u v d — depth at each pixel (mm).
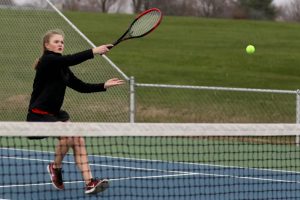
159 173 12188
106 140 16016
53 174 10156
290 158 13891
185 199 9875
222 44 41656
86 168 9711
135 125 8297
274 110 23906
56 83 9766
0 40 18859
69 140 9758
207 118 22422
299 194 10617
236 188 10977
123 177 11695
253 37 44531
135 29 10492
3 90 18656
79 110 18359
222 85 31422
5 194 9945
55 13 18703
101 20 46938
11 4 18812
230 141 15633
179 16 55969
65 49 18281
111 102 18281
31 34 18781
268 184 11453
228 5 60969
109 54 36625
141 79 31812
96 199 9711
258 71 34750
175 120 22000
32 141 15070
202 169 12695
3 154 13516
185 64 35500
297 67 36062
